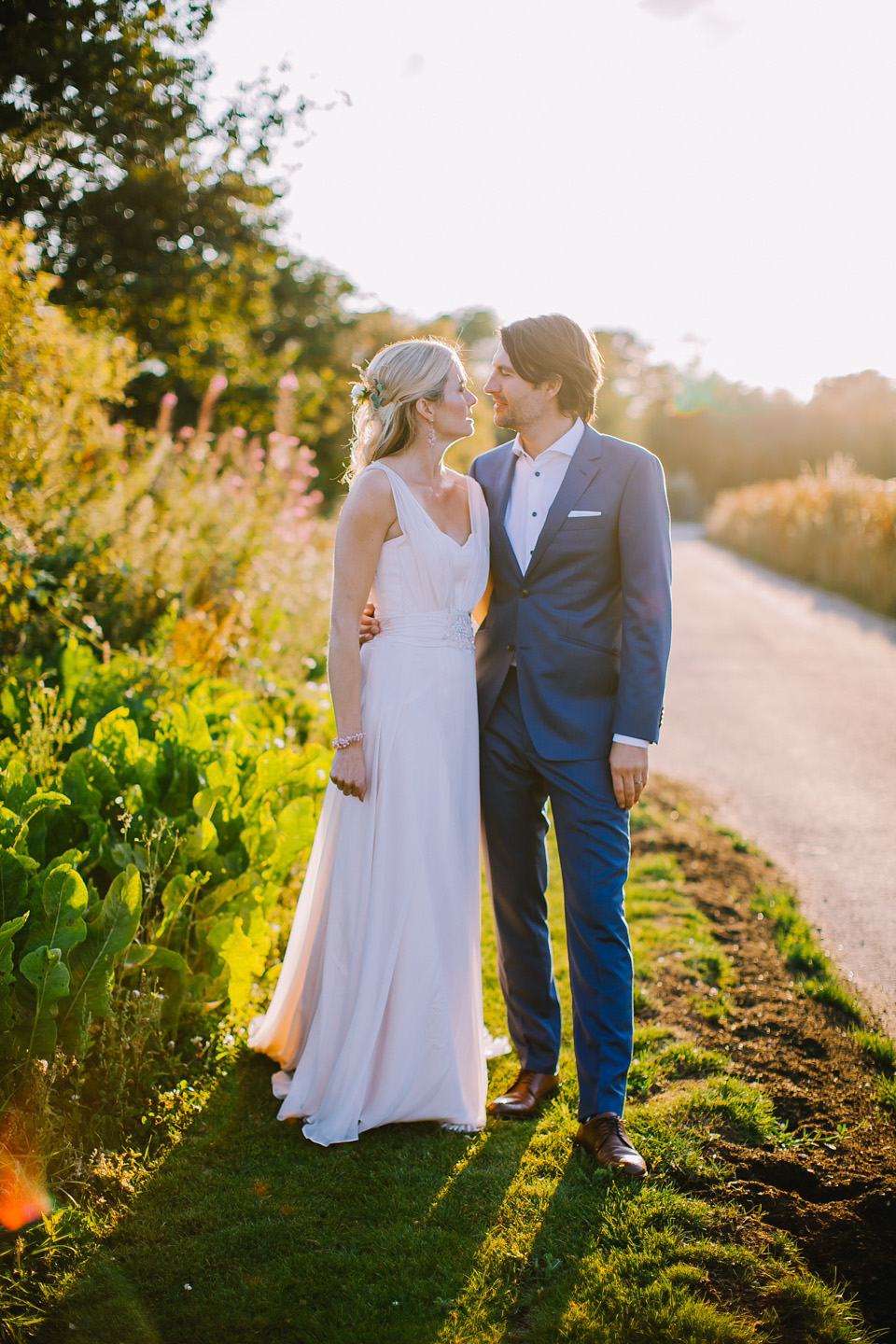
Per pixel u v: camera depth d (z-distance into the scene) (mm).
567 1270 1907
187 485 5992
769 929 3578
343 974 2426
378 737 2389
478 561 2455
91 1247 1939
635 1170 2154
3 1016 2080
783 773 5551
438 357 2406
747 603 12477
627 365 53094
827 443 36125
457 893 2426
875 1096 2484
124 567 4543
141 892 2357
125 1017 2316
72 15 4578
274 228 7340
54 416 4590
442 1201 2105
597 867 2354
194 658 4293
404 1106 2361
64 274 6500
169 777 2803
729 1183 2162
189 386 10852
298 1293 1852
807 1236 2002
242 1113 2426
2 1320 1746
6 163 4809
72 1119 2172
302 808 2723
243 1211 2064
